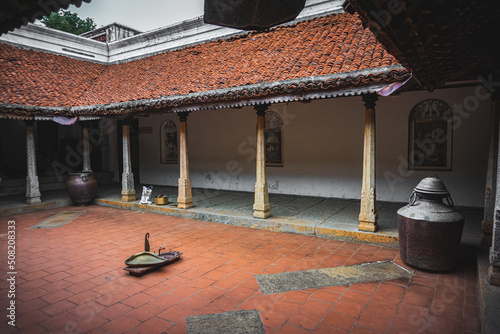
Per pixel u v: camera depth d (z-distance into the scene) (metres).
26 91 9.14
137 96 8.45
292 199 9.13
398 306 3.64
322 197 9.28
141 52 12.64
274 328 3.23
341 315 3.47
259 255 5.36
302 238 6.27
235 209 8.14
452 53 3.32
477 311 3.51
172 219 8.08
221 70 8.16
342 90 5.48
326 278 4.40
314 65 6.33
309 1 9.12
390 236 5.60
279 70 6.68
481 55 3.52
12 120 14.01
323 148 9.18
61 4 2.21
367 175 5.87
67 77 10.88
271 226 6.86
